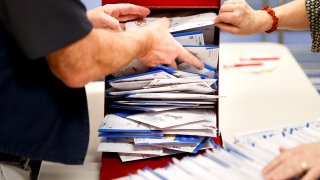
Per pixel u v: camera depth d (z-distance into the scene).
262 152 0.94
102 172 1.12
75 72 0.89
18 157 1.04
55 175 1.14
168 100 1.15
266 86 1.62
